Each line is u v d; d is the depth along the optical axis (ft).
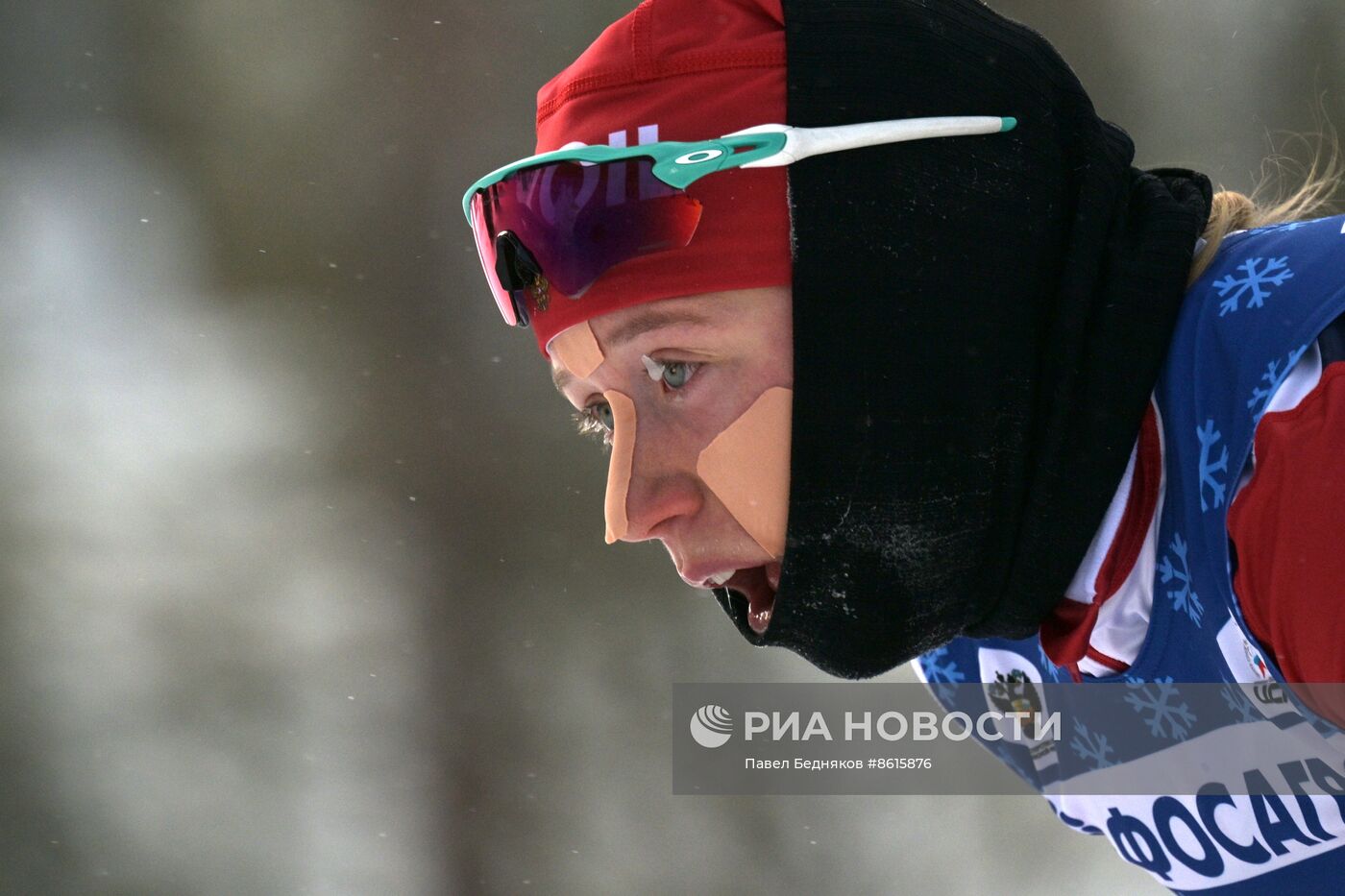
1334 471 11.90
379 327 97.04
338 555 79.46
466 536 80.38
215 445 89.56
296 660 71.87
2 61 123.03
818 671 66.59
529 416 88.38
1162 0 110.83
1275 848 15.07
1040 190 15.31
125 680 69.92
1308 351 12.69
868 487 14.92
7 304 106.83
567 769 63.57
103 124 120.57
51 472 87.40
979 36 15.66
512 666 70.23
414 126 104.68
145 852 60.59
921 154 14.96
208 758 65.05
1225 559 12.92
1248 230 15.12
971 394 14.87
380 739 66.69
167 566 79.10
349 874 59.41
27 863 59.31
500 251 15.97
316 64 108.27
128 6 119.75
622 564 77.92
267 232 106.93
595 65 16.22
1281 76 107.86
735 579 16.60
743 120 15.42
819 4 15.56
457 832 61.26
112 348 102.58
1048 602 15.14
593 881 57.77
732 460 15.28
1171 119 108.27
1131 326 14.34
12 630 74.33
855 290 14.76
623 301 15.17
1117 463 14.40
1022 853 56.29
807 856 56.13
